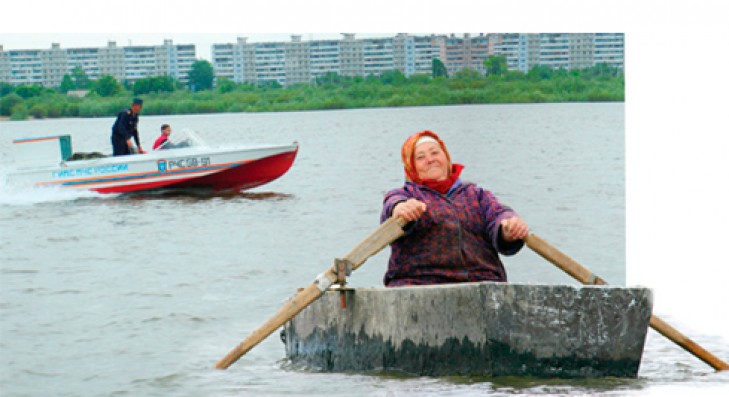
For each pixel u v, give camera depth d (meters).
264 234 17.50
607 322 7.66
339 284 8.66
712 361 8.73
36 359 10.05
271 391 8.40
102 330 11.21
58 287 13.59
